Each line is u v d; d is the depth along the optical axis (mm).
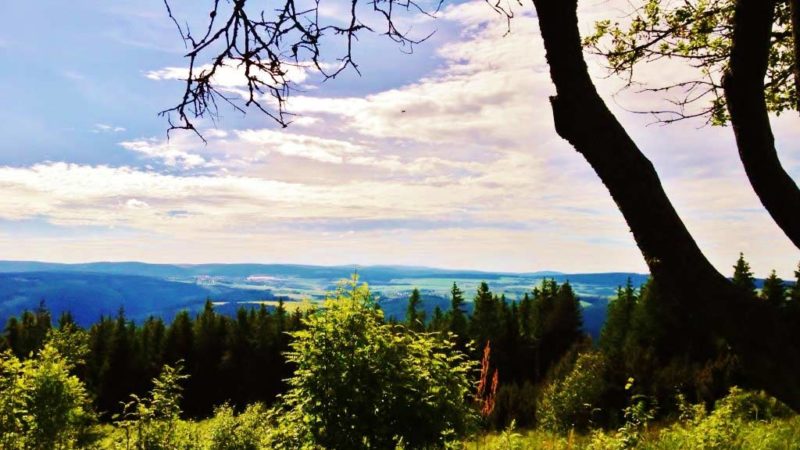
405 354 6660
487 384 7238
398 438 6305
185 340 64438
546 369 61062
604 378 21406
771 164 1981
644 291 45000
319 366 6363
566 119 1668
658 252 1575
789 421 10352
